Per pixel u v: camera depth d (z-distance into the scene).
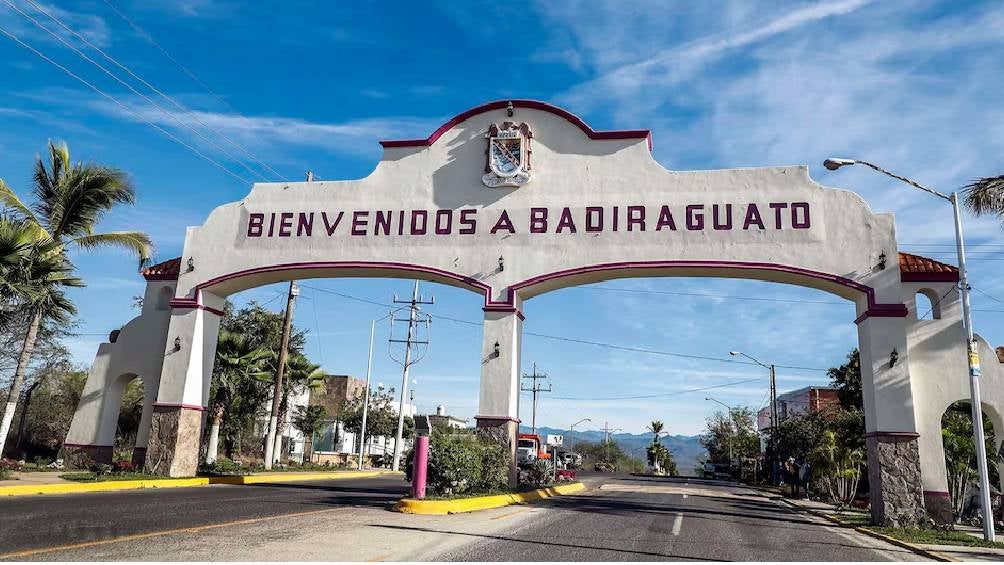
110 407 24.30
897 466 18.20
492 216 22.39
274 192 23.97
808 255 20.22
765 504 25.58
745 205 20.97
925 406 18.92
